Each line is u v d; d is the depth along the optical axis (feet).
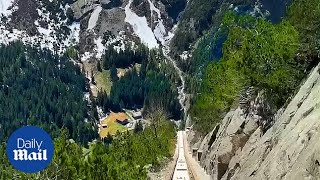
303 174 70.95
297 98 117.50
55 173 124.06
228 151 181.37
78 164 142.61
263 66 162.71
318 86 102.27
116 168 169.99
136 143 309.01
